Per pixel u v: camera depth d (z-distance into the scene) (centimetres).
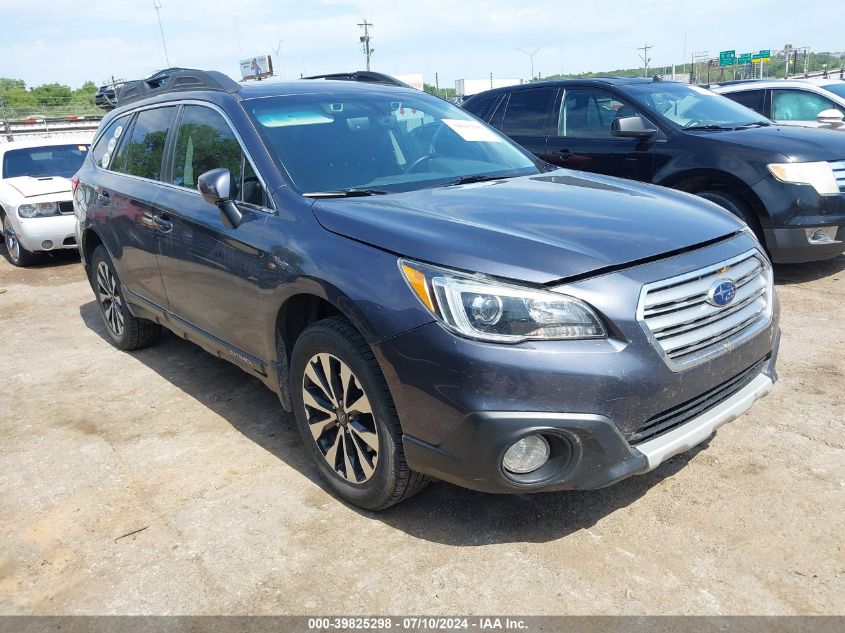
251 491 319
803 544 262
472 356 236
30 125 4744
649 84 683
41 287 760
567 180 359
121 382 460
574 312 240
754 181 566
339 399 290
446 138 396
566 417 236
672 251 263
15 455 366
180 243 380
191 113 403
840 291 559
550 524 283
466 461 244
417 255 256
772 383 297
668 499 295
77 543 288
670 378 249
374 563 266
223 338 369
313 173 334
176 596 254
